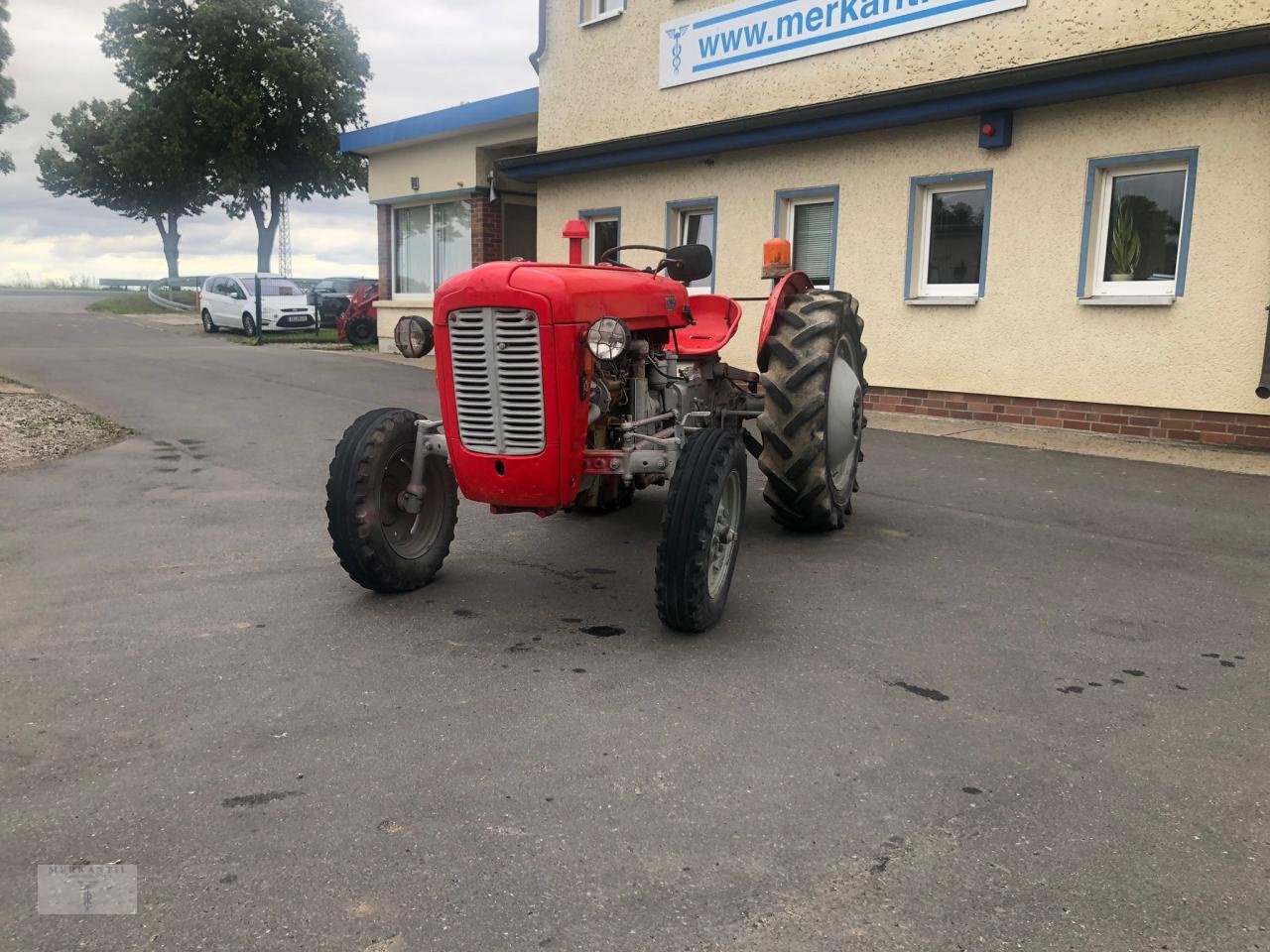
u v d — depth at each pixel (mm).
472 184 16828
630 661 3758
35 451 8281
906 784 2824
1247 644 3920
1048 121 8898
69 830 2602
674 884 2361
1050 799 2742
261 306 22844
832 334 5254
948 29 9578
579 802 2729
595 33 13281
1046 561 5074
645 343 4508
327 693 3477
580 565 5102
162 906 2281
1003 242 9344
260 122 35125
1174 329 8305
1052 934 2178
